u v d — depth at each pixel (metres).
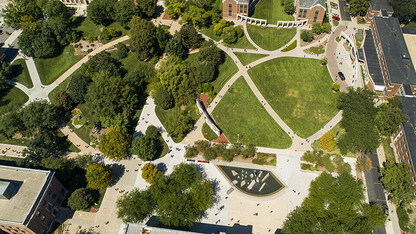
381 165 130.50
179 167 120.38
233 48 179.00
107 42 185.12
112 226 115.81
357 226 100.50
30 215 102.25
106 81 141.75
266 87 159.12
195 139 140.88
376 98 154.38
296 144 137.25
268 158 133.38
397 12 179.62
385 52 158.25
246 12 190.38
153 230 102.50
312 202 108.62
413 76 148.00
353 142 127.25
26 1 191.38
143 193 113.94
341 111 147.88
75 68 171.88
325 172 117.62
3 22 199.62
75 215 118.69
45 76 168.88
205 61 157.38
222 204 120.44
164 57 176.25
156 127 145.88
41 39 171.25
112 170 126.31
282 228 113.38
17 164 123.00
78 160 127.19
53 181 115.56
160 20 197.38
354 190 109.75
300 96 154.62
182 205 107.31
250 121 145.88
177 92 149.62
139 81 155.75
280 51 176.25
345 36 177.25
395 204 117.81
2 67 163.00
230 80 162.62
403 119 128.88
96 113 139.25
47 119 137.00
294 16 197.25
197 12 183.38
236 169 131.12
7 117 137.75
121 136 128.75
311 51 175.50
